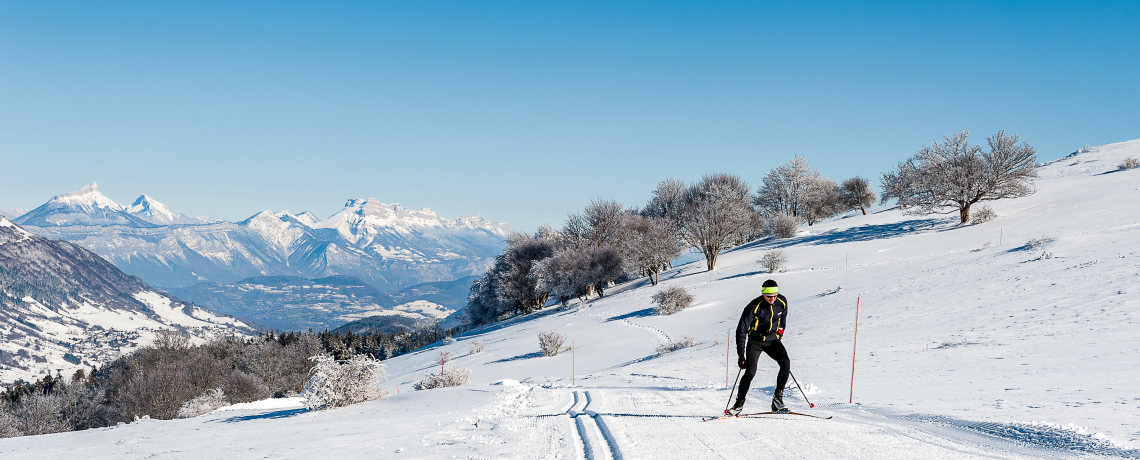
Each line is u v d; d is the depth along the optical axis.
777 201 99.88
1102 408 7.11
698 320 44.41
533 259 89.06
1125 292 21.34
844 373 14.37
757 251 75.19
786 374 7.29
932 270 39.81
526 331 62.12
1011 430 5.86
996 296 26.33
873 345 19.80
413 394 15.44
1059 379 10.34
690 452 5.37
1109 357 12.50
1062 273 28.23
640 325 48.06
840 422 6.77
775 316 7.24
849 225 77.75
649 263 74.38
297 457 6.11
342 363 13.91
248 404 18.78
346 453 6.20
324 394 13.25
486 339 64.75
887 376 13.05
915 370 13.70
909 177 68.56
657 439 6.04
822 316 31.80
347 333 155.25
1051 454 4.87
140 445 8.17
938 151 64.38
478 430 7.45
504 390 14.63
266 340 92.88
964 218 62.88
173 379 63.19
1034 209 60.88
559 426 7.32
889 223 73.06
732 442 5.77
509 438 6.62
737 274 62.59
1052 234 45.28
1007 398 8.41
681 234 79.19
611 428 6.78
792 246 71.56
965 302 26.47
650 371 20.69
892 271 44.03
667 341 37.53
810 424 6.66
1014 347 15.62
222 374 72.31
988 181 59.25
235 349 94.81
